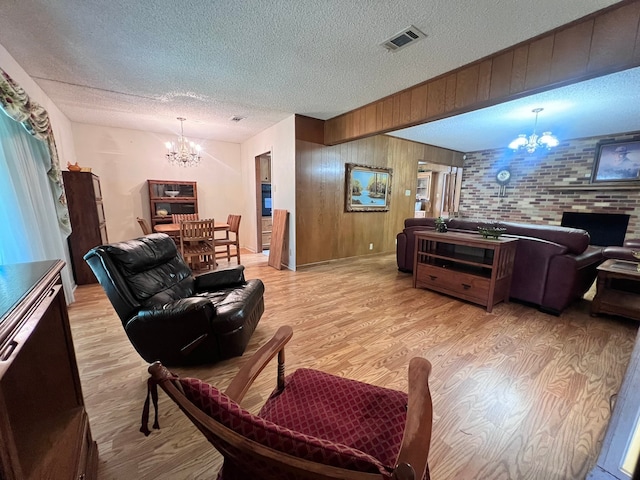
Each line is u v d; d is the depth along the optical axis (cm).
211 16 182
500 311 284
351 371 185
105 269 176
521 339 227
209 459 124
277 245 455
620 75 251
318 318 265
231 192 620
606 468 106
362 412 96
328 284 372
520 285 295
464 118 395
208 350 182
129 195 507
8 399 81
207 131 514
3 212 196
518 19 181
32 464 84
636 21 162
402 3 168
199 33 201
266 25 192
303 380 113
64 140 401
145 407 59
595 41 176
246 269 451
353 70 258
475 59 235
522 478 114
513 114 374
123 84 296
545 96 305
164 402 157
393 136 526
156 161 527
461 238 297
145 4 170
